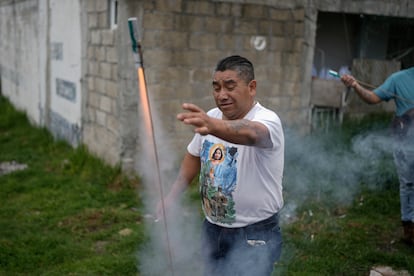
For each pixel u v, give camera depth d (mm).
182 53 5707
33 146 7828
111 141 5934
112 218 4652
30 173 6176
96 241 4207
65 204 5047
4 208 4949
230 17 5945
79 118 6902
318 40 7938
